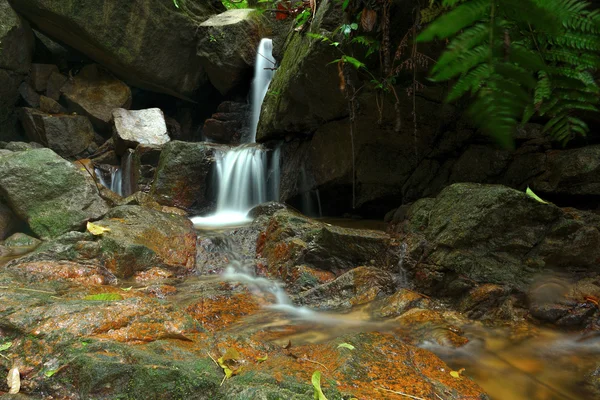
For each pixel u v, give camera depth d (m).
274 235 4.96
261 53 10.24
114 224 4.97
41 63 10.07
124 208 5.43
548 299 3.50
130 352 2.20
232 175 7.73
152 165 8.38
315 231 4.70
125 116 9.46
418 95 4.86
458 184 4.23
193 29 10.17
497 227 3.79
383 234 4.49
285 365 2.36
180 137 11.17
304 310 3.78
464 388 2.41
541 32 0.59
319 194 6.59
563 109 0.69
